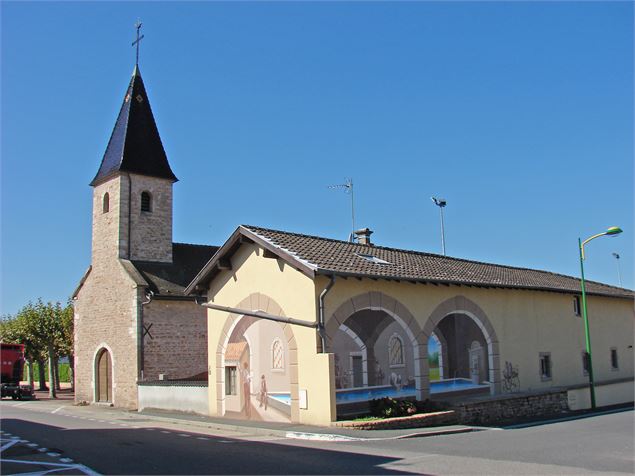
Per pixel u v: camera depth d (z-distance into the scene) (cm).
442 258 2395
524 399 2005
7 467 1079
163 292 2784
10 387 3722
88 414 2373
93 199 3147
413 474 935
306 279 1630
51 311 4212
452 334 2030
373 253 2028
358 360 1731
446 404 1734
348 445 1287
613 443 1302
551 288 2420
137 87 3222
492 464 1024
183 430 1672
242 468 1012
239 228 1806
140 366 2655
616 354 2908
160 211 3105
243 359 1847
